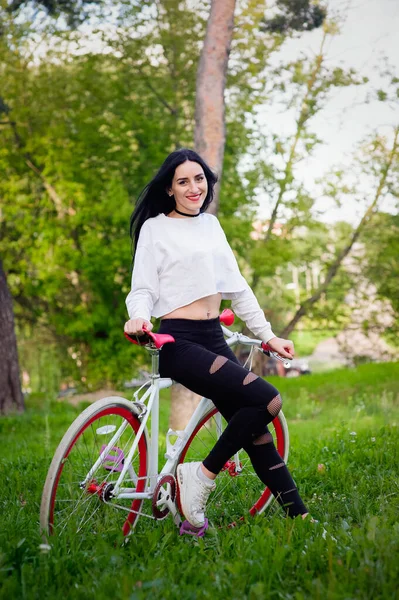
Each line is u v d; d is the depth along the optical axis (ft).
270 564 7.46
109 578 7.11
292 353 9.80
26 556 7.84
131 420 9.19
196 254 9.29
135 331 8.59
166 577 7.32
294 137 53.88
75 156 53.11
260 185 55.26
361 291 60.34
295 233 58.34
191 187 9.52
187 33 50.29
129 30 49.60
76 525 8.42
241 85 51.03
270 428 11.34
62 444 8.26
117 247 53.47
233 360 9.46
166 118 55.26
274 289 62.49
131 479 9.25
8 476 14.29
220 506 10.79
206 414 10.47
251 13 43.98
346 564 7.35
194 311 9.30
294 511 9.33
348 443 15.39
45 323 65.21
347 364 62.49
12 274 62.08
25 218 57.16
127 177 55.93
